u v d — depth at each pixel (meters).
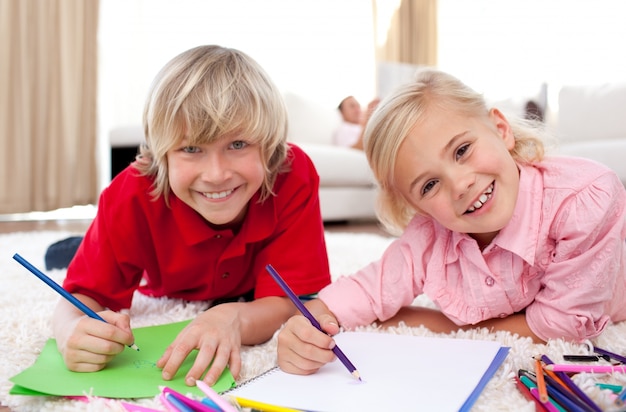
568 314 0.92
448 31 4.89
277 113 1.03
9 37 3.46
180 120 0.93
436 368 0.78
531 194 0.95
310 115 3.47
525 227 0.94
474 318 1.00
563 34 4.60
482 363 0.79
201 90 0.94
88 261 1.09
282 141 1.08
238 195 0.99
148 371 0.83
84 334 0.83
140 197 1.07
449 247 1.03
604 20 4.47
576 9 4.55
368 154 1.04
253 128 0.95
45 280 0.84
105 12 3.83
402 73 3.80
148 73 3.98
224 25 4.17
